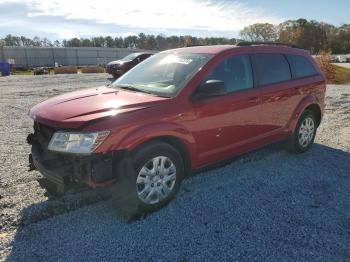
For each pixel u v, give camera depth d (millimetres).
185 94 4035
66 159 3562
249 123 4805
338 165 5477
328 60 28062
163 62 4816
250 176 4914
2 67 31234
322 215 3854
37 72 32844
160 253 3137
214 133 4336
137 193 3650
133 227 3547
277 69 5387
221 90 4059
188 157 4129
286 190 4484
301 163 5516
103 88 4707
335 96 13336
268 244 3295
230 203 4086
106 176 3486
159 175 3820
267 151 6051
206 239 3357
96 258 3051
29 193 4215
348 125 8242
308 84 5836
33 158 3850
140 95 4098
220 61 4496
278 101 5223
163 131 3725
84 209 3877
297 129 5754
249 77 4867
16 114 9219
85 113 3559
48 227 3514
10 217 3668
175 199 4156
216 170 5102
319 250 3221
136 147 3607
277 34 101188
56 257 3057
